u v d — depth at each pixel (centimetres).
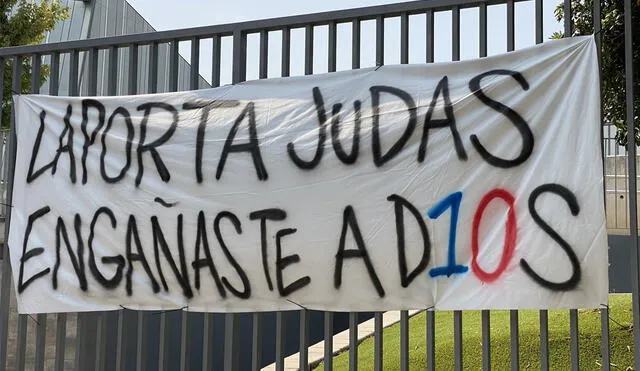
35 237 524
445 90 424
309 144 450
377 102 439
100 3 1864
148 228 486
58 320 519
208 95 484
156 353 997
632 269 376
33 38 1334
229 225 463
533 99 404
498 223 403
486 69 418
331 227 438
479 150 411
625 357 725
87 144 514
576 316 383
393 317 1124
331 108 449
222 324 1095
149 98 500
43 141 532
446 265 411
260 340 454
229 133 471
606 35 644
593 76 393
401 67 437
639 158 1170
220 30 487
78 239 509
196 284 470
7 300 537
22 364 524
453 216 413
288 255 446
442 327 973
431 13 435
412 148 426
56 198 520
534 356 768
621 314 810
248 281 456
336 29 461
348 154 439
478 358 800
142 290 485
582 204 386
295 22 465
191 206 475
